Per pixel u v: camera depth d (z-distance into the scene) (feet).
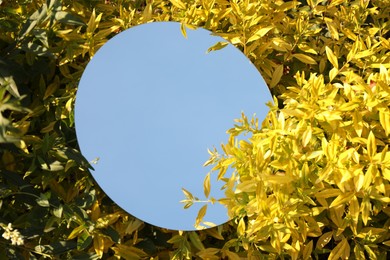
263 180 6.51
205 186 7.05
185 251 6.98
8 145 6.52
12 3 7.28
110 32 7.59
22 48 6.63
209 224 7.06
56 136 6.97
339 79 8.42
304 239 6.80
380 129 7.45
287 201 6.62
